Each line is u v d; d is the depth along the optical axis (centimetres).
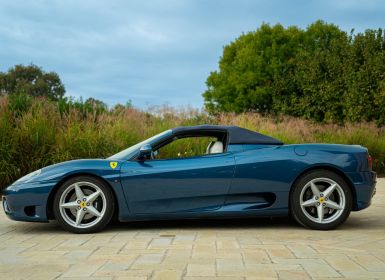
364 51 2347
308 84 2680
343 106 2414
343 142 1523
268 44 3756
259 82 3644
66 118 1117
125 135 1117
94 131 1097
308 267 387
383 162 1546
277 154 586
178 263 406
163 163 583
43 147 1020
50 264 413
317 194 582
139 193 574
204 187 576
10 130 1029
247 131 605
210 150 625
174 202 578
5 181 1004
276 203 581
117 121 1160
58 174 574
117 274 373
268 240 512
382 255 431
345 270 377
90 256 442
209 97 4100
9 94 1199
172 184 575
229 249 464
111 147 1060
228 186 578
